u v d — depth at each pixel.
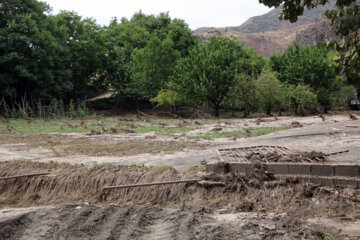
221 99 35.78
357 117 23.86
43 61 33.78
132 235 4.76
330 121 21.22
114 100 43.91
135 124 24.45
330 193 6.06
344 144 10.80
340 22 2.40
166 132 18.16
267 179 6.74
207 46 42.53
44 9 36.53
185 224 5.04
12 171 8.21
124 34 47.03
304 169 6.80
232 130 18.27
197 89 33.84
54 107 32.72
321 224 4.94
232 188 6.57
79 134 17.91
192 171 7.51
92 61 42.91
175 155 10.37
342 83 2.76
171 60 42.34
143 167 7.99
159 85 40.69
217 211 5.90
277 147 10.25
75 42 41.03
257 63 50.41
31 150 11.96
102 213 5.53
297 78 36.94
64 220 5.49
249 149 10.31
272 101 34.19
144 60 40.97
